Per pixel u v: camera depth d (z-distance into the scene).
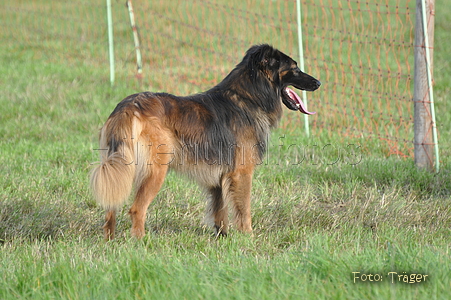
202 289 5.03
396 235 7.25
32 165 10.45
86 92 16.16
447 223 8.15
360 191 9.53
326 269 5.52
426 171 10.10
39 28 25.80
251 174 7.92
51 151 11.37
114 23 25.09
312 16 27.25
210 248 6.98
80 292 5.16
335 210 8.90
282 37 22.45
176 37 24.08
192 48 22.06
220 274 5.55
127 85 17.27
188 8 28.98
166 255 6.44
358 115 14.73
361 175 10.16
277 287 5.12
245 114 7.80
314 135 12.75
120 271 5.55
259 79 7.91
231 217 8.08
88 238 7.48
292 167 10.60
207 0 29.31
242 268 5.63
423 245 6.87
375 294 4.94
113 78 17.28
